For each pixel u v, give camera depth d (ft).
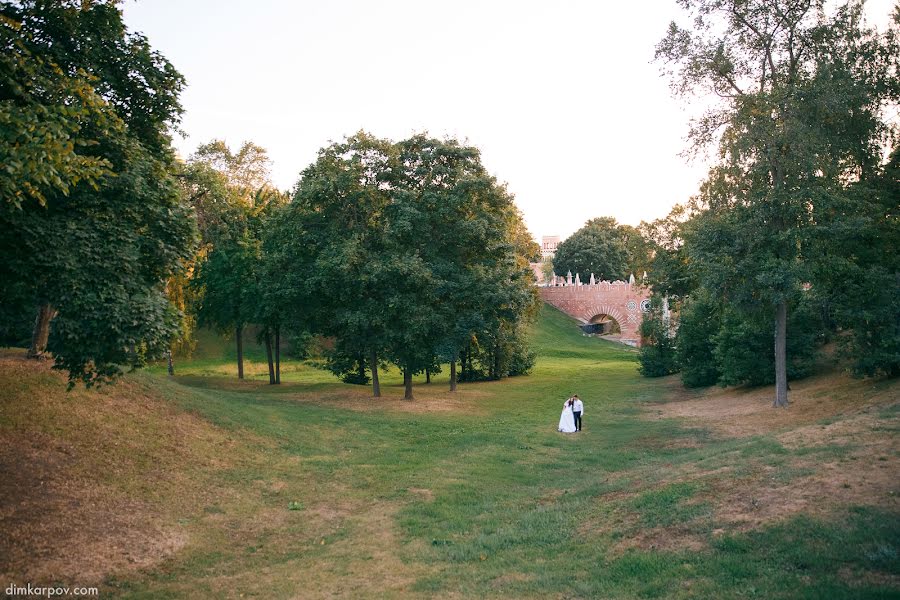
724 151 87.51
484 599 28.66
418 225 99.09
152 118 47.88
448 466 62.64
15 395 53.52
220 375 169.07
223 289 127.85
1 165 29.12
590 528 38.06
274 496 50.34
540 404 118.42
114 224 41.19
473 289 103.04
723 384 114.11
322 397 113.80
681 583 27.30
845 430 47.88
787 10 85.71
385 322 96.89
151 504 43.68
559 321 305.53
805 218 84.02
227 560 36.65
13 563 31.63
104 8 43.55
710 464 47.09
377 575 33.65
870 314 79.30
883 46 87.35
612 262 399.85
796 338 106.22
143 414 61.11
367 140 102.63
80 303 37.32
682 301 157.38
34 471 42.93
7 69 34.96
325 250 96.07
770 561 27.81
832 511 31.45
